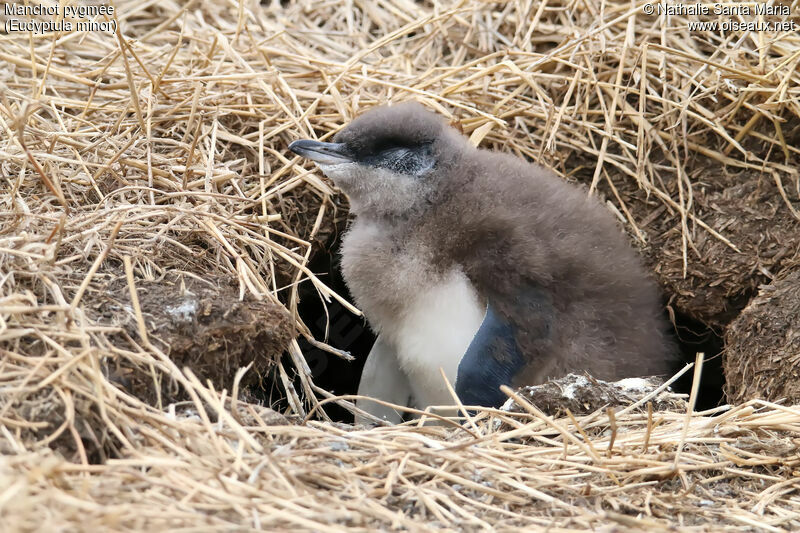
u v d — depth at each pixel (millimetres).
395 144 11180
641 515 7480
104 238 9711
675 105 12797
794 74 12508
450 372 10797
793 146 12742
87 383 7609
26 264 8648
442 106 13414
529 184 11203
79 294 8414
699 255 12672
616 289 10906
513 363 10297
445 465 7781
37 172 10445
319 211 12594
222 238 10227
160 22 15188
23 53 13477
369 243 11156
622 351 10844
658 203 13062
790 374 10773
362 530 6566
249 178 12406
